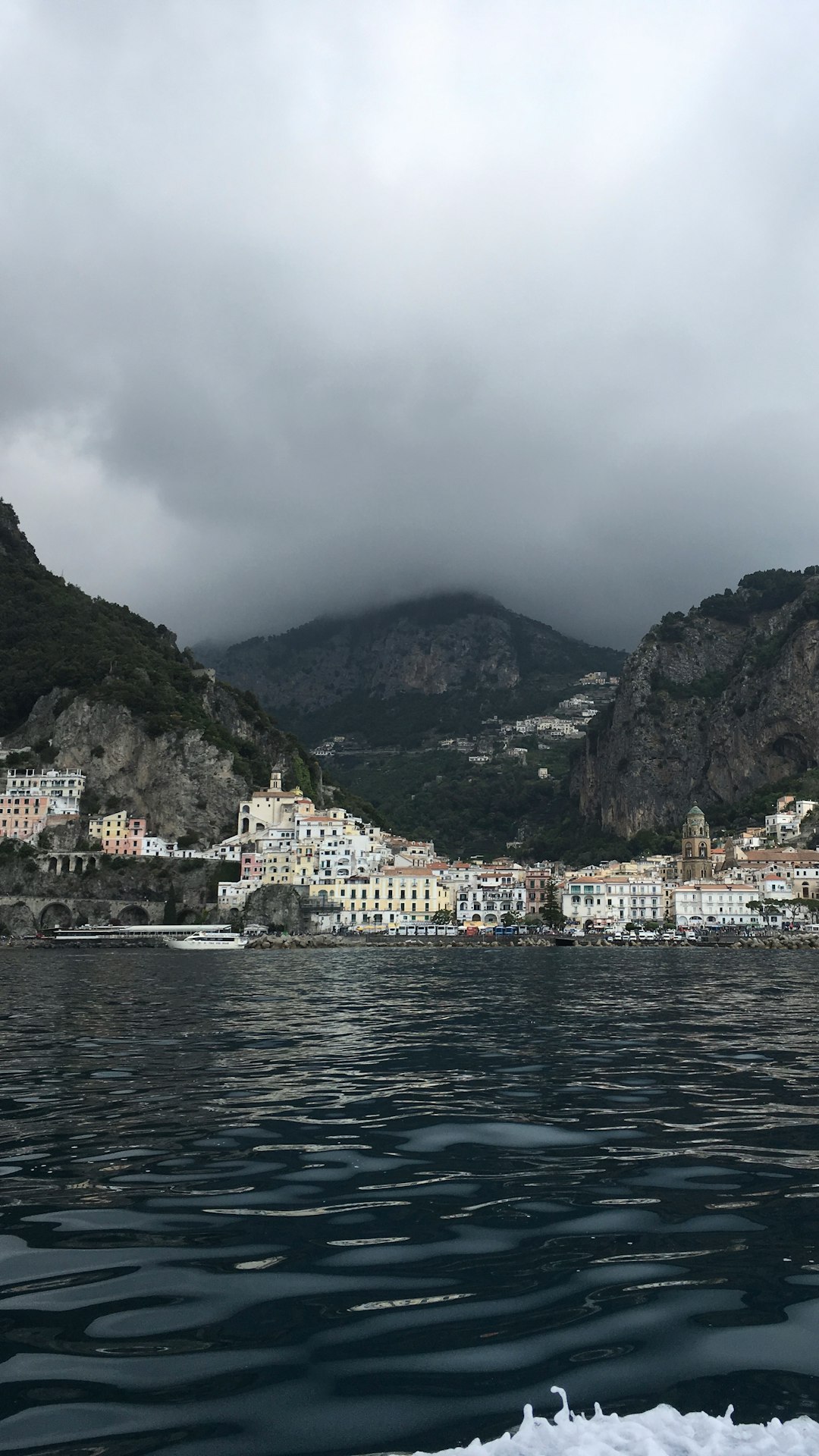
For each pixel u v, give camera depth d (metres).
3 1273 12.44
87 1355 9.99
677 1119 22.28
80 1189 16.41
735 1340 10.27
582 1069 30.22
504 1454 7.39
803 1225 14.37
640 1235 13.99
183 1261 12.92
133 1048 35.50
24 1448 8.08
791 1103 24.33
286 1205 15.52
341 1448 8.09
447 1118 22.39
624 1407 8.70
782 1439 7.47
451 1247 13.46
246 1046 36.06
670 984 78.75
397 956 157.62
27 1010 52.72
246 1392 9.19
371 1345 10.21
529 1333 10.53
